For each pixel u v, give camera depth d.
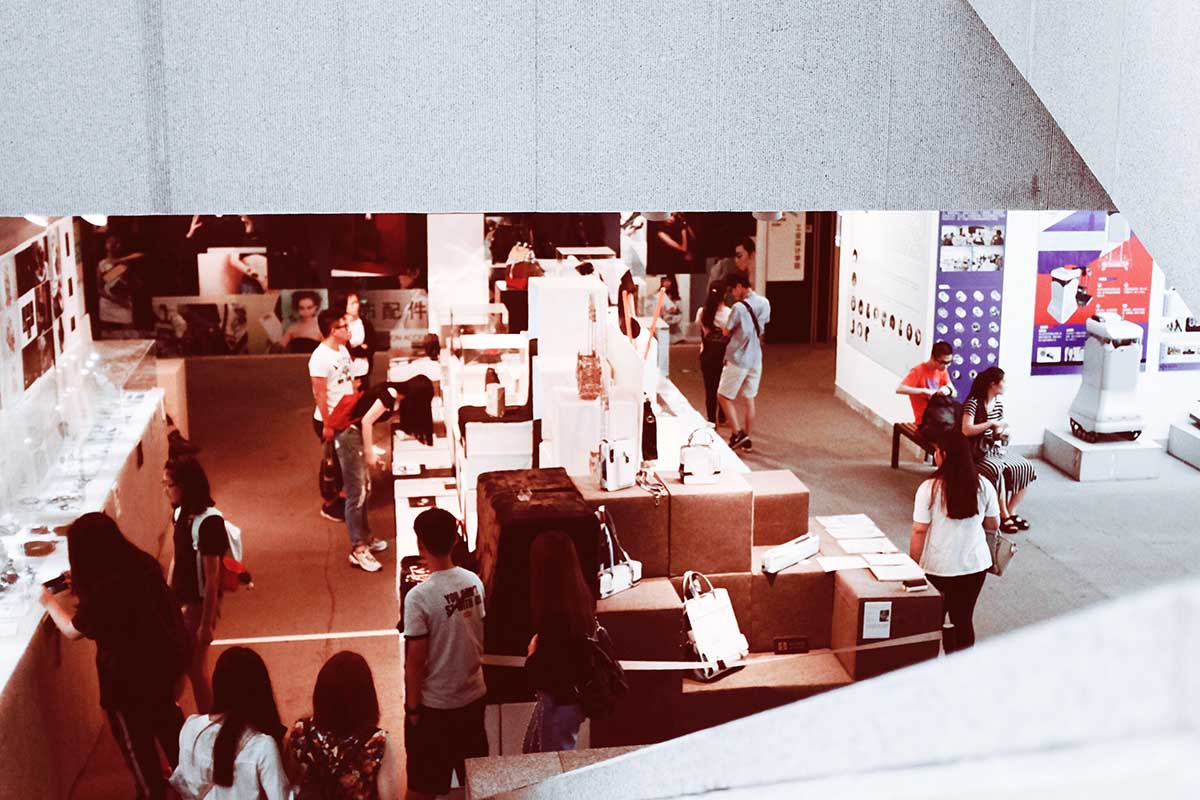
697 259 14.19
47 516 6.00
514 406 6.93
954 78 2.93
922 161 2.96
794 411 11.97
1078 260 10.06
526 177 2.87
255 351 13.72
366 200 2.83
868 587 5.58
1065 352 10.20
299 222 13.42
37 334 6.66
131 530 7.05
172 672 4.93
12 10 2.68
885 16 2.88
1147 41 2.05
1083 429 10.02
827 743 0.55
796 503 6.00
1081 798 0.40
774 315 14.77
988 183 2.99
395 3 2.76
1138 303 10.20
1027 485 8.73
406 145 2.82
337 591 7.72
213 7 2.72
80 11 2.70
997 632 7.16
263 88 2.77
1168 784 0.39
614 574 5.36
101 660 4.89
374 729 3.99
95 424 7.37
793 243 14.54
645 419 6.05
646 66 2.85
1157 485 9.77
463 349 7.46
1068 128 2.31
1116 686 0.43
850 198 2.96
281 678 6.56
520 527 4.86
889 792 0.47
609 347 7.11
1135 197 2.12
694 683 5.43
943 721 0.48
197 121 2.77
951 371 10.20
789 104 2.90
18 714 4.60
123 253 13.24
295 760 3.96
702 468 5.68
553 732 4.45
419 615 4.71
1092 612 0.46
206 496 5.86
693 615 5.49
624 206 2.90
